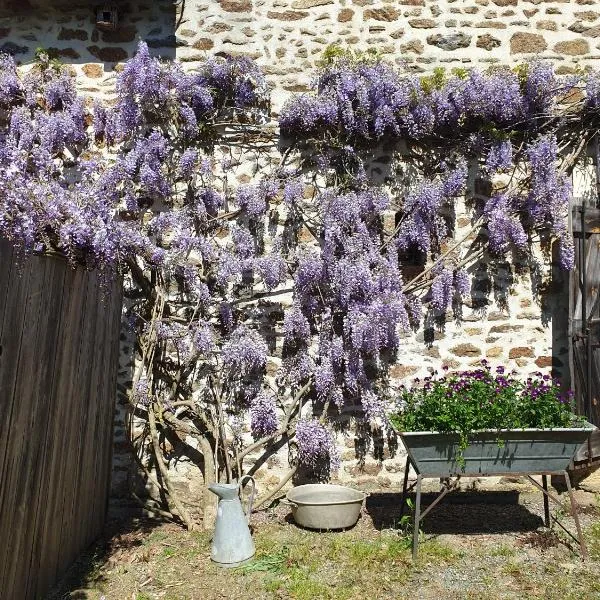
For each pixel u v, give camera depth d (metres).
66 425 3.14
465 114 4.39
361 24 4.51
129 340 4.33
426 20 4.52
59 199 3.10
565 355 4.44
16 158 4.01
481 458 3.31
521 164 4.47
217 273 4.32
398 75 4.40
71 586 3.08
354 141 4.43
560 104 4.47
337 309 4.27
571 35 4.50
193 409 4.20
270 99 4.46
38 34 4.50
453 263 4.41
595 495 4.24
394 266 4.23
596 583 2.98
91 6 4.49
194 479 4.26
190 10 4.50
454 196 4.45
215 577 3.18
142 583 3.12
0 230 2.47
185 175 4.38
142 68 4.19
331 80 4.38
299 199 4.36
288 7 4.52
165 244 4.42
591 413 4.27
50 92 4.36
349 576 3.12
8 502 2.46
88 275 3.40
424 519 3.91
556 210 4.32
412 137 4.41
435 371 4.11
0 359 2.34
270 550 3.47
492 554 3.34
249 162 4.44
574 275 4.30
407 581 3.06
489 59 4.52
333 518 3.70
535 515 3.93
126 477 4.24
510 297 4.46
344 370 4.27
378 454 4.32
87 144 4.44
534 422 3.29
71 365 3.18
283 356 4.34
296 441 4.27
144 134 4.42
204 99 4.33
